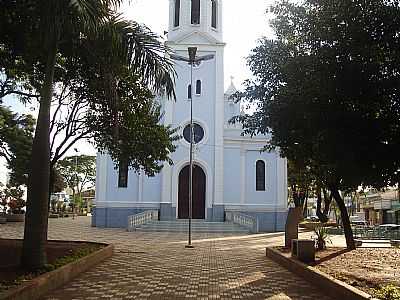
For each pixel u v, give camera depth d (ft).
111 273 39.01
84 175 226.99
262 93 31.32
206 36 109.40
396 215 187.93
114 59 36.83
